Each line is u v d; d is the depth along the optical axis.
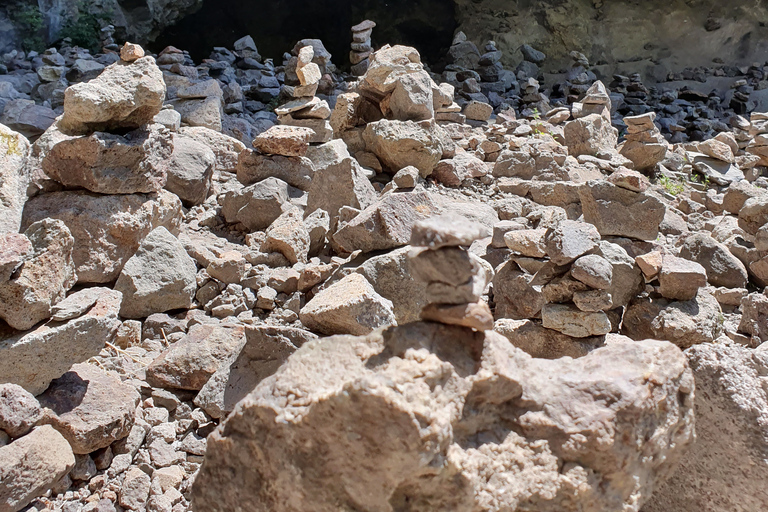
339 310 3.95
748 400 3.00
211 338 4.30
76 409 3.52
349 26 20.84
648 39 21.25
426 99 7.70
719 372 3.08
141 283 4.96
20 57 12.16
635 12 21.12
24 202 4.89
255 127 10.11
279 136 6.84
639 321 4.98
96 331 3.64
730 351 3.18
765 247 6.39
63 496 3.38
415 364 2.32
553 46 20.80
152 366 4.18
